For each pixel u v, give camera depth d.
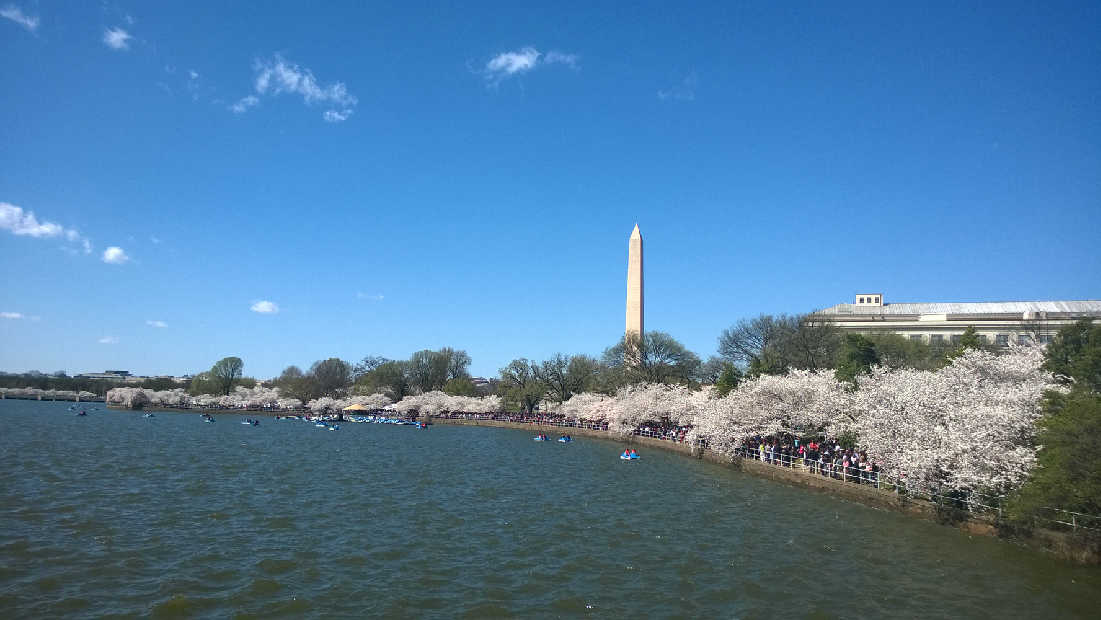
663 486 52.16
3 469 50.91
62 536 31.11
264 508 39.41
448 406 151.75
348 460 67.44
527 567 28.58
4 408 157.50
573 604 24.20
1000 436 34.34
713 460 68.94
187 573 26.47
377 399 162.12
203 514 37.09
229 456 67.06
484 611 23.36
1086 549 28.53
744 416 61.81
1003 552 31.47
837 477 48.38
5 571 25.80
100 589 24.36
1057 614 23.55
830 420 52.12
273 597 24.22
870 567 29.06
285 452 73.88
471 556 30.19
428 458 72.00
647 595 25.27
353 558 29.31
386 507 41.03
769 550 31.80
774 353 85.44
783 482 53.75
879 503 42.09
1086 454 28.70
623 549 31.78
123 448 70.81
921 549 31.95
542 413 139.00
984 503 35.12
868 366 64.88
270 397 183.88
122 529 32.94
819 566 29.16
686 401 85.38
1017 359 48.78
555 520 38.22
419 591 25.31
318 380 179.62
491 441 98.69
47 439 77.81
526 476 57.72
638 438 94.06
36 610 22.14
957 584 26.75
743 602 24.61
